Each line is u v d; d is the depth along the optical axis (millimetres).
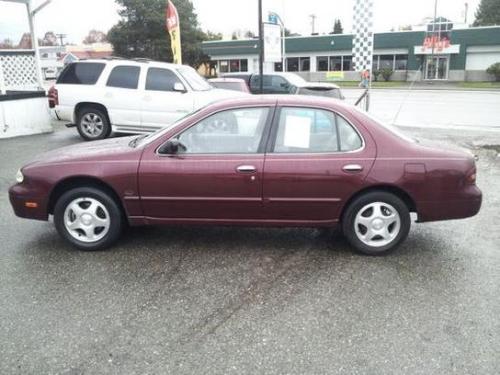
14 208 5098
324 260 4801
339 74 50406
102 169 4832
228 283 4293
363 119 4781
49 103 11805
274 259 4828
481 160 9797
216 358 3211
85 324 3615
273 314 3762
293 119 4781
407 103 26094
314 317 3713
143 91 11273
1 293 4094
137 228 5719
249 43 51875
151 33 50000
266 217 4848
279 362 3168
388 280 4344
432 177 4664
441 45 47125
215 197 4785
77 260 4789
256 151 4754
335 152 4715
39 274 4465
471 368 3098
